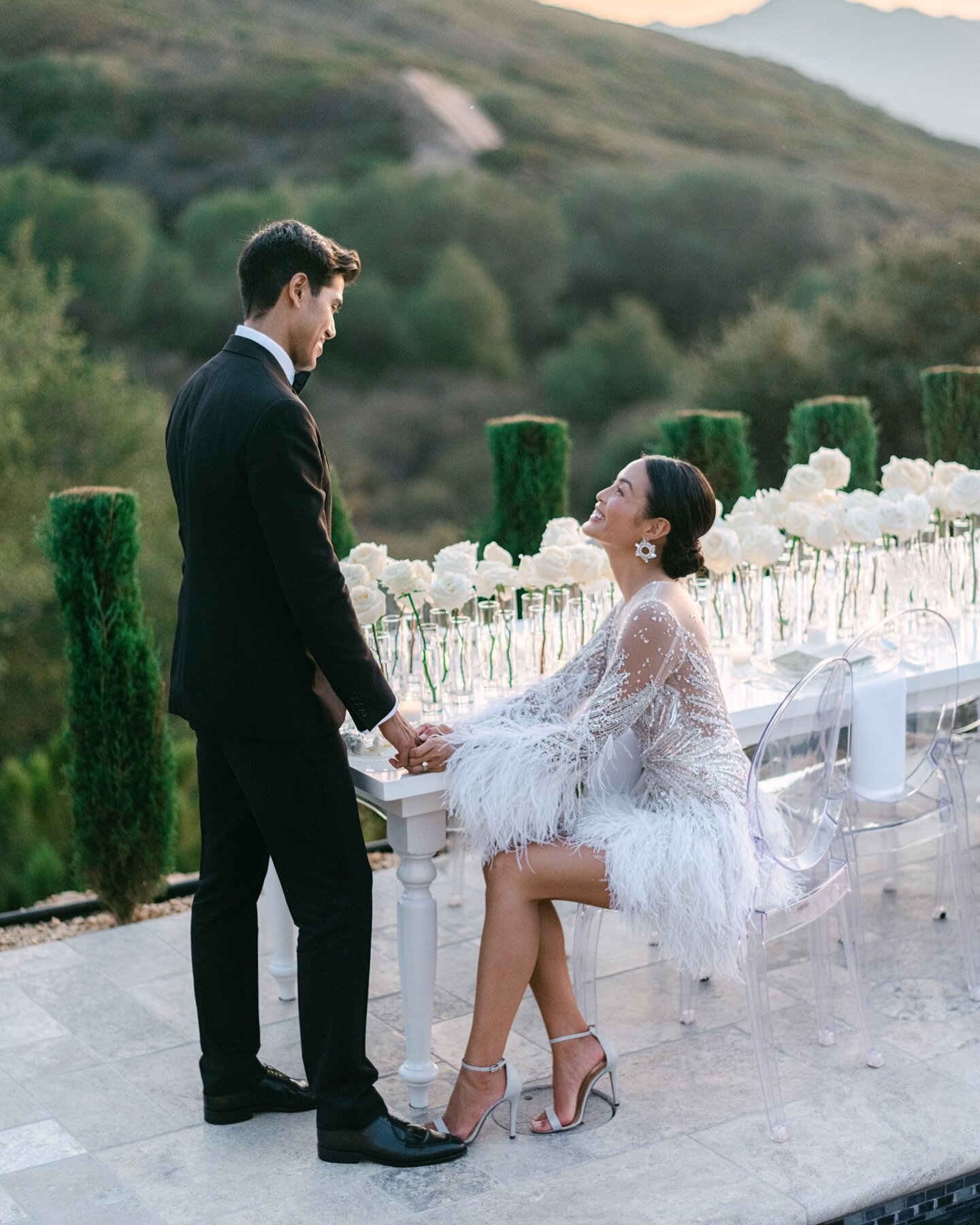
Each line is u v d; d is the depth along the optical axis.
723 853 2.68
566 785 2.72
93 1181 2.66
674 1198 2.54
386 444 19.78
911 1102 2.85
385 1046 3.16
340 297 2.61
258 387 2.45
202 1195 2.60
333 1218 2.51
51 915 4.05
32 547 12.50
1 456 12.80
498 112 21.53
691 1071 3.00
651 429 19.70
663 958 3.55
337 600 2.47
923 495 3.96
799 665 3.34
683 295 20.72
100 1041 3.23
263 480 2.40
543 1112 2.81
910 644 3.24
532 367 20.52
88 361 14.73
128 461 13.31
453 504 19.62
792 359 14.52
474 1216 2.51
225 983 2.78
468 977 3.50
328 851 2.60
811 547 3.74
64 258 17.19
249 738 2.52
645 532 2.82
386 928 3.80
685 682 2.74
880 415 14.27
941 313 14.12
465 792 2.69
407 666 3.18
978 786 3.71
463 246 20.28
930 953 3.54
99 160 18.62
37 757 7.04
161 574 13.12
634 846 2.67
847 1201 2.52
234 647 2.50
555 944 2.80
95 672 3.82
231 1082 2.83
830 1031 3.10
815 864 2.88
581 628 3.32
